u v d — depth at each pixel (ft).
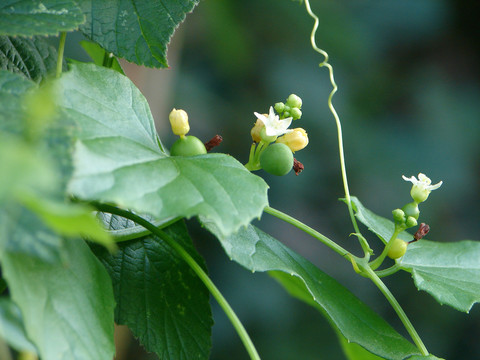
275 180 3.09
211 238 2.85
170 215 0.91
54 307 0.89
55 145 0.84
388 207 3.26
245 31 3.40
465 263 1.24
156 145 1.03
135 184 0.92
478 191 3.47
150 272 1.13
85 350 0.89
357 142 3.34
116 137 0.97
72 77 0.99
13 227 0.80
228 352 2.76
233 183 0.96
